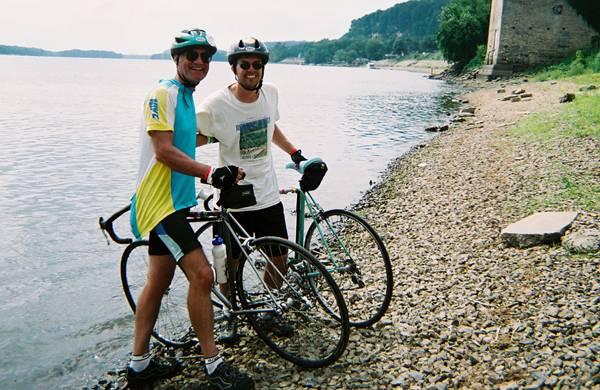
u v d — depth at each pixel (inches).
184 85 119.7
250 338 151.8
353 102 1318.9
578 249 185.5
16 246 258.4
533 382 115.6
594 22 1647.4
